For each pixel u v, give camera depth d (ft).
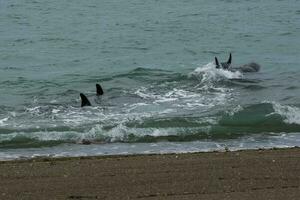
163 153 81.30
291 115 102.37
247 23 260.01
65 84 137.18
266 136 92.48
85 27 245.45
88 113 107.86
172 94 124.06
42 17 276.21
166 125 97.55
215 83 134.10
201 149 84.58
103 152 83.46
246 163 72.90
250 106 107.86
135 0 352.69
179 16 281.95
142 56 179.73
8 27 245.04
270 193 61.16
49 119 103.76
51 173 69.62
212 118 101.09
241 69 148.77
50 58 176.04
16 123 101.09
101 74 148.77
